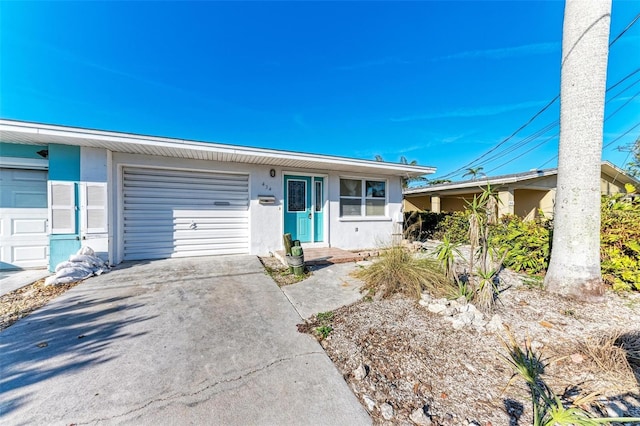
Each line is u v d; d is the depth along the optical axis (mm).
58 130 4414
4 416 1599
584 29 3334
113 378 1987
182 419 1602
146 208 6086
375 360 2258
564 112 3553
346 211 7875
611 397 1771
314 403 1759
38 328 2807
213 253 6672
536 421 1399
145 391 1847
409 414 1666
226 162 6523
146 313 3223
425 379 2014
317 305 3520
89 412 1643
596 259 3398
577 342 2443
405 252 4309
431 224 10000
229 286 4301
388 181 8359
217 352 2377
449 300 3334
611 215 4008
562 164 3574
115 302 3564
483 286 3109
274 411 1682
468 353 2340
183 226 6402
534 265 4426
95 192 5215
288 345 2516
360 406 1742
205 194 6574
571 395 1794
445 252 3621
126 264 5648
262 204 6863
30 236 5320
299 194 7348
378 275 3957
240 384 1940
